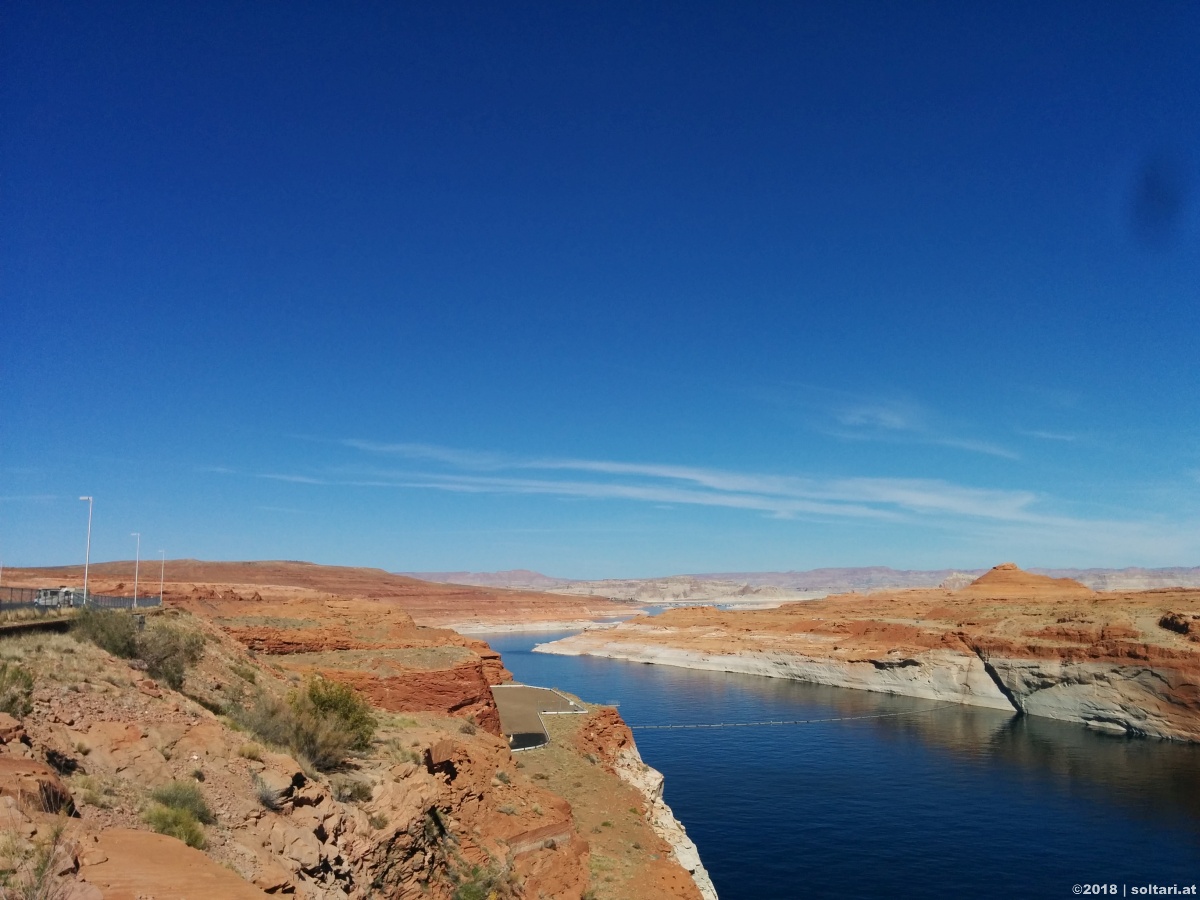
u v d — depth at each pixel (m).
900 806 54.09
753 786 59.50
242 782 14.23
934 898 39.12
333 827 15.21
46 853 8.55
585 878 26.25
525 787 29.41
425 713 35.00
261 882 11.51
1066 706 86.50
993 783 59.53
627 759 47.75
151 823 11.23
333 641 41.94
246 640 39.12
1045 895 39.28
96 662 17.06
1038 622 101.56
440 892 18.47
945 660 103.31
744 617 165.88
